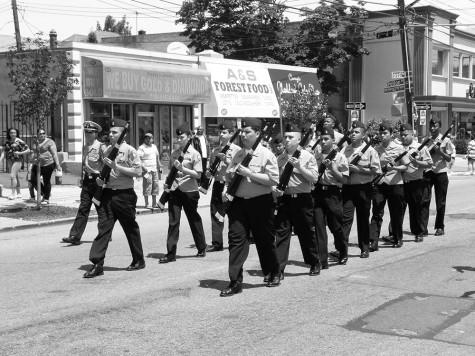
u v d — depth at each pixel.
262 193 6.97
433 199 17.70
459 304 6.61
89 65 20.55
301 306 6.49
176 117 24.62
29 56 14.77
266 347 5.20
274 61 36.28
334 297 6.88
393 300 6.76
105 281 7.73
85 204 10.94
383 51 40.09
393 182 9.81
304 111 28.67
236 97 26.28
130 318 6.07
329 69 38.19
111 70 20.42
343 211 8.94
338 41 37.66
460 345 5.28
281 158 7.71
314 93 29.73
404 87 27.17
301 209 7.68
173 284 7.50
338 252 9.09
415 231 10.70
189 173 8.85
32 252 10.09
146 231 12.28
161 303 6.62
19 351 5.13
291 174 7.36
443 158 11.21
